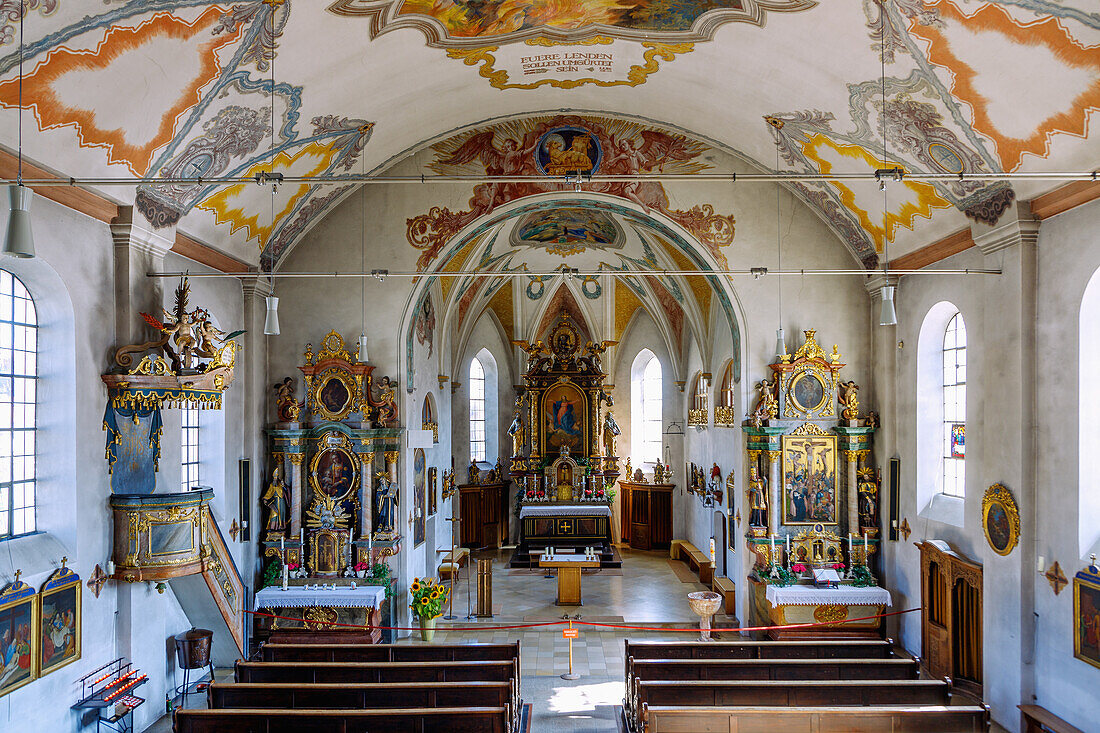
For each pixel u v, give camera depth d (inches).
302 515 784.3
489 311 1298.0
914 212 679.7
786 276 814.5
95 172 488.7
